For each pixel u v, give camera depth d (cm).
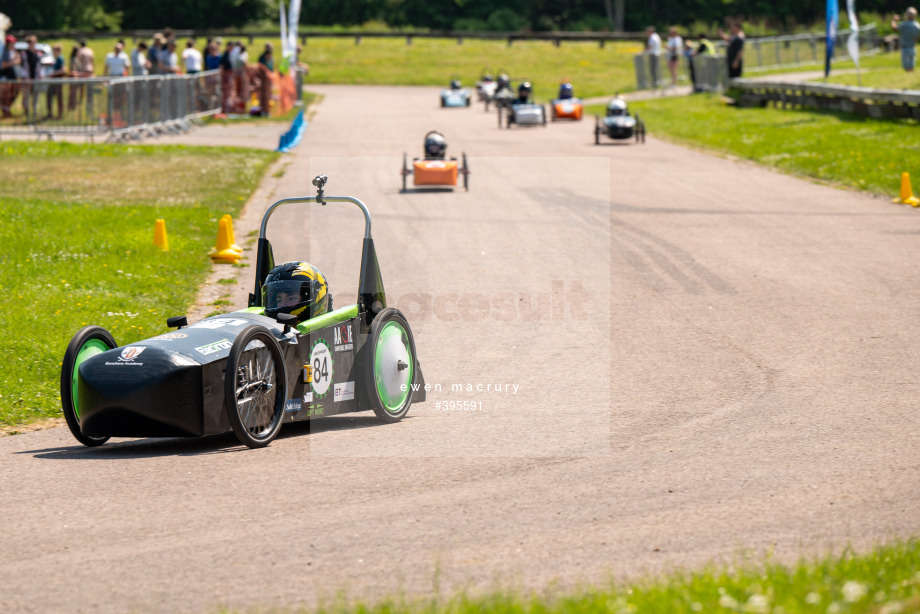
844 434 3016
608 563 2066
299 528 2270
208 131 13575
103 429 2880
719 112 15300
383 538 2209
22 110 11700
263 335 2925
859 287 5300
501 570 2030
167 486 2580
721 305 4966
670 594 1742
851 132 11712
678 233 6925
